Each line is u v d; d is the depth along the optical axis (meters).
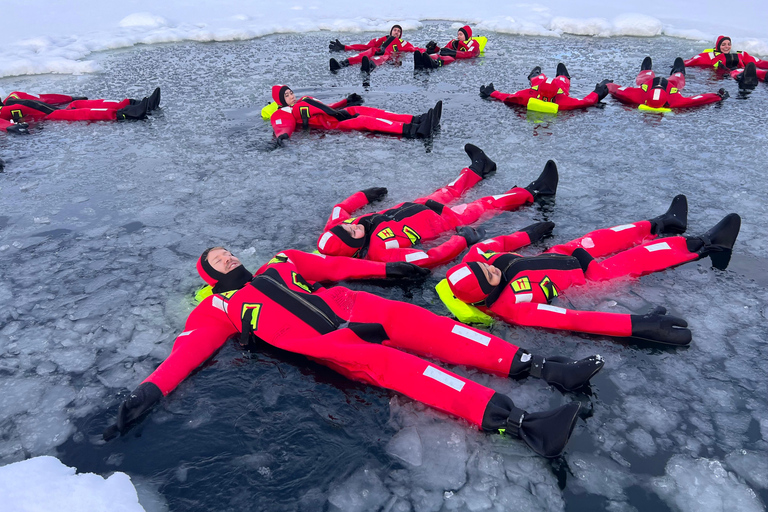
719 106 7.35
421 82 9.01
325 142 6.51
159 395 2.62
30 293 3.69
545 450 2.26
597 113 7.27
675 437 2.40
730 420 2.48
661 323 2.92
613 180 5.15
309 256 3.57
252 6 16.28
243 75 9.55
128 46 12.05
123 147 6.44
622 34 12.19
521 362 2.69
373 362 2.64
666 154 5.73
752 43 10.41
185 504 2.16
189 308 3.48
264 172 5.63
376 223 3.94
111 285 3.75
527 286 3.25
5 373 2.95
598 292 3.45
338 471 2.28
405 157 5.95
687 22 12.97
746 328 3.08
